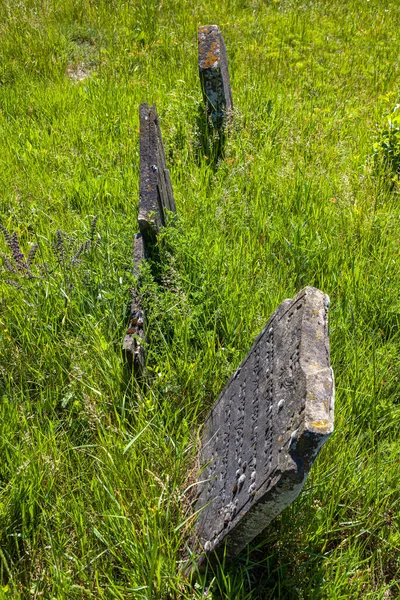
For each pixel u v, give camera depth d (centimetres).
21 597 239
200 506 261
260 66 812
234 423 257
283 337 230
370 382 319
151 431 288
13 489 260
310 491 262
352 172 530
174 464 279
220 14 1001
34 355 339
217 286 377
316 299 224
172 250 388
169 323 348
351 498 272
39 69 806
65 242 413
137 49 859
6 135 620
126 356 308
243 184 508
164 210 401
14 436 294
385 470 280
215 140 582
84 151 579
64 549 254
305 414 189
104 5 998
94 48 888
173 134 585
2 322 359
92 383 316
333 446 285
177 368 327
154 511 243
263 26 968
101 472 267
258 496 201
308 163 552
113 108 667
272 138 600
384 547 259
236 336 352
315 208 475
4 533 257
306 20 998
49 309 365
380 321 369
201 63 583
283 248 431
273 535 252
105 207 491
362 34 966
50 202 493
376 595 245
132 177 520
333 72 821
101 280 379
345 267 405
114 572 249
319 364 206
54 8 972
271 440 208
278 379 221
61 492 272
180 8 1009
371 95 754
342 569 248
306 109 676
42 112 678
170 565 237
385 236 437
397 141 525
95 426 296
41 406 313
